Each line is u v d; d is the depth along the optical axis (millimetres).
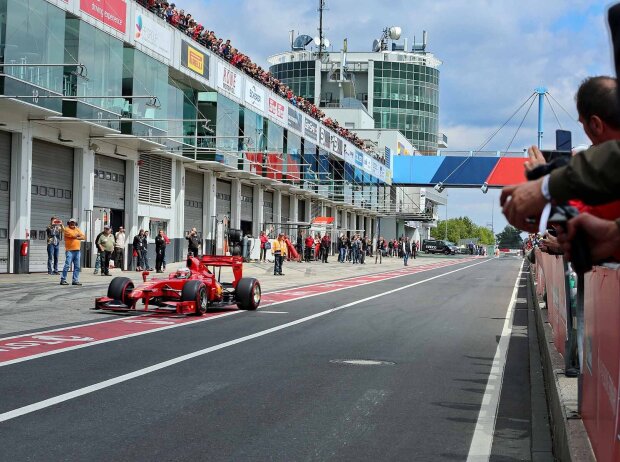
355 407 7344
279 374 9031
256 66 43906
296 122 50438
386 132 84375
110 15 27438
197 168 38688
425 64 110312
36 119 24781
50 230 24625
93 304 17250
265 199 49562
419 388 8398
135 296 14906
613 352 3596
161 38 31734
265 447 5828
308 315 16422
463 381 8906
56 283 21703
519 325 15414
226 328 13617
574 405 5824
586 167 2066
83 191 28094
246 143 41875
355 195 64375
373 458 5613
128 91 29062
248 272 34938
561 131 4070
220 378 8672
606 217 2633
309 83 102625
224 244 42969
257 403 7402
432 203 112875
